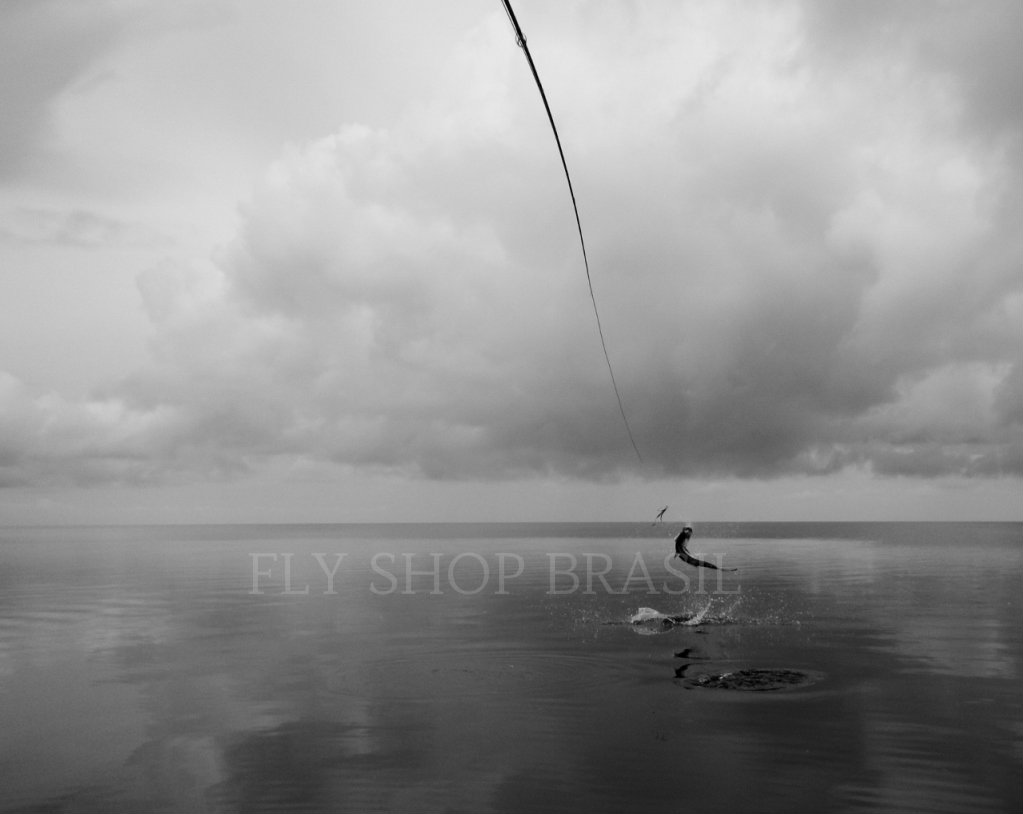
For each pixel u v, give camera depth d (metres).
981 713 10.27
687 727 9.74
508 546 68.44
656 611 20.81
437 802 7.47
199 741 9.48
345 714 10.60
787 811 7.16
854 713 10.31
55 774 8.41
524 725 9.93
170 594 26.88
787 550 56.84
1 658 14.88
